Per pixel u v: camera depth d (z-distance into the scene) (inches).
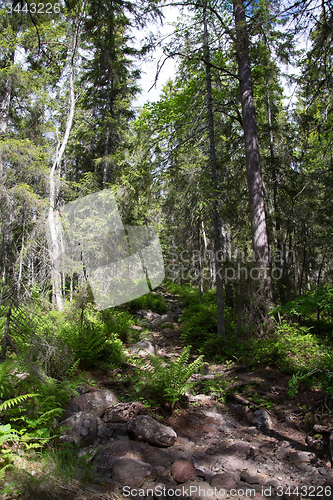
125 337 341.1
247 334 337.1
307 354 276.2
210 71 409.7
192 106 414.0
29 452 128.3
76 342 233.1
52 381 168.6
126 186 379.2
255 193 384.8
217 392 235.0
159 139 425.7
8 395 147.3
